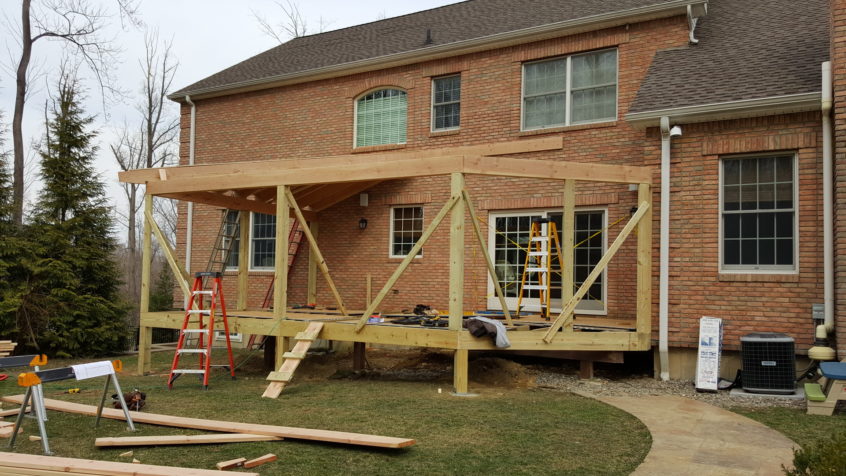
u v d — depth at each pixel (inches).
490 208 519.5
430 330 357.7
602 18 477.4
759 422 279.6
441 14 674.2
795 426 272.5
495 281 400.2
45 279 568.7
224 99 679.1
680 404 319.0
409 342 365.7
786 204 382.3
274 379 346.0
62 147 606.2
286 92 641.0
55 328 572.1
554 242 491.5
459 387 345.7
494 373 411.8
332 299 597.3
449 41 552.7
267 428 250.1
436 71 557.9
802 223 370.6
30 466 194.1
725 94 387.9
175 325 436.1
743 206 392.8
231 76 692.1
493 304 516.7
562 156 495.2
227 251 595.2
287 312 492.4
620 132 471.8
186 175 440.1
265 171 405.7
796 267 374.9
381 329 376.5
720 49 444.8
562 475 201.9
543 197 494.3
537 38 508.7
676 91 411.2
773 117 378.9
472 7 661.9
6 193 605.0
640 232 388.8
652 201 410.3
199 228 685.9
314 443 238.1
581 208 484.7
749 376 348.5
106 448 229.5
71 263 589.0
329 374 436.1
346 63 590.2
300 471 204.2
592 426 269.3
